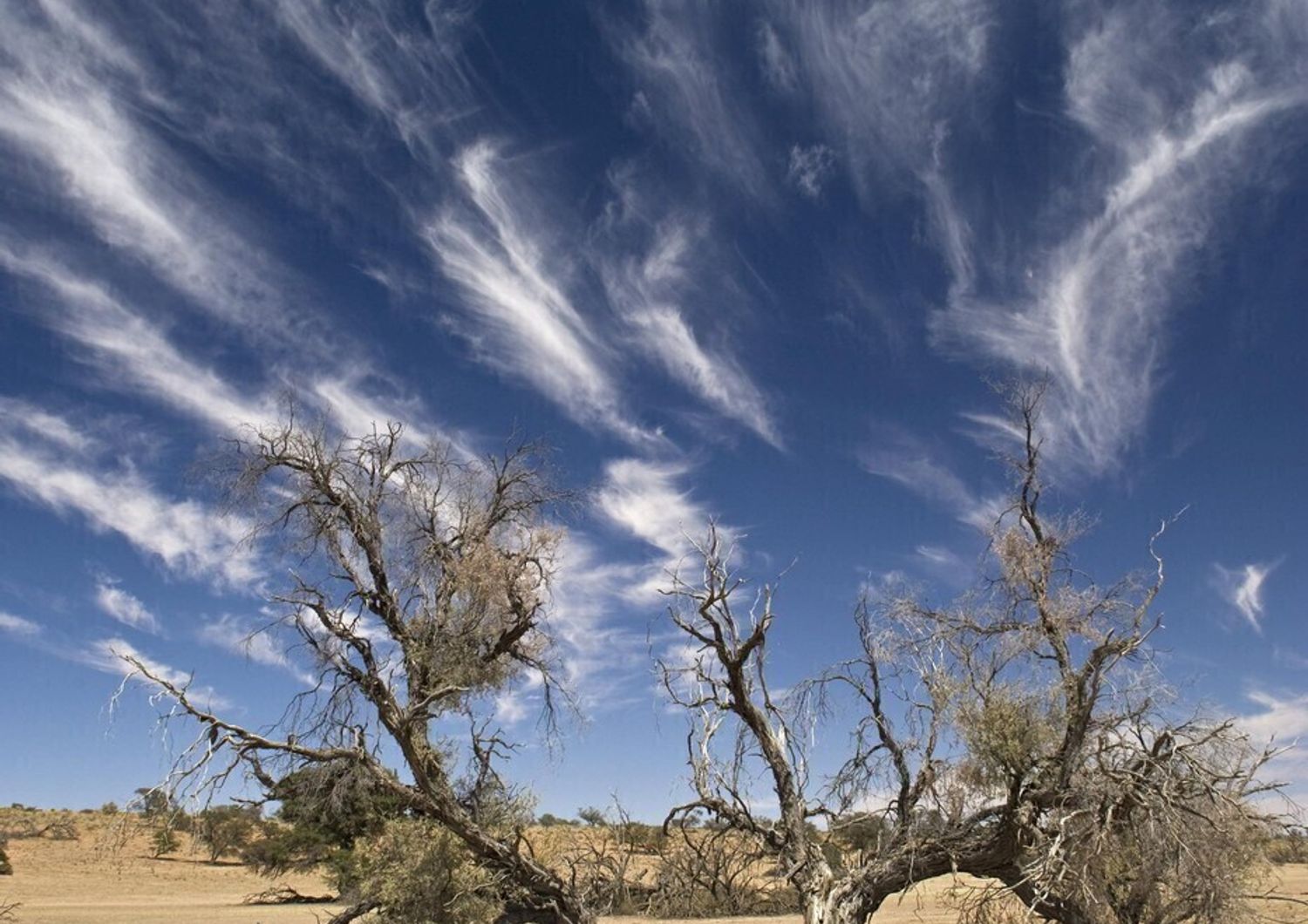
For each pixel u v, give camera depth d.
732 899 22.16
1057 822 16.39
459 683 21.05
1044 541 18.28
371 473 21.77
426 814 20.31
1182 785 16.47
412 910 19.66
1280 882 18.03
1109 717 16.75
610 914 21.70
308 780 19.73
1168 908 17.17
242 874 51.03
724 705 20.23
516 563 22.30
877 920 26.77
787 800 19.47
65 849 57.78
